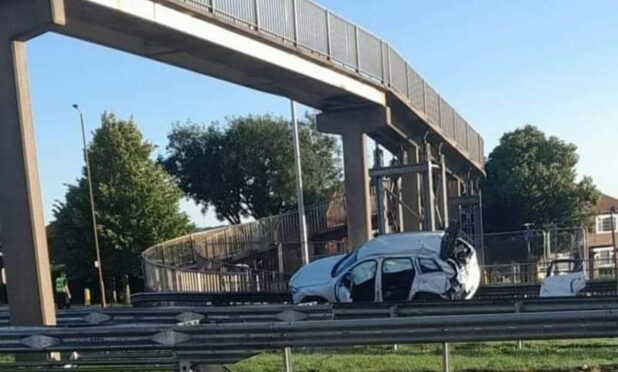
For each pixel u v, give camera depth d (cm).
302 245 3058
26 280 1302
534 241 3500
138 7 1498
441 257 1645
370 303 1155
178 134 6881
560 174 7012
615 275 2697
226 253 3838
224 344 825
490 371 926
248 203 6769
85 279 5306
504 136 7400
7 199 1314
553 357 1012
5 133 1320
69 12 1438
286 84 2153
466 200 4300
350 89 2247
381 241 1708
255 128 6538
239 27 1752
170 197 5231
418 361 1004
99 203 5081
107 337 862
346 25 2248
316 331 812
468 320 793
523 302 1105
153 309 1118
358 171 2450
